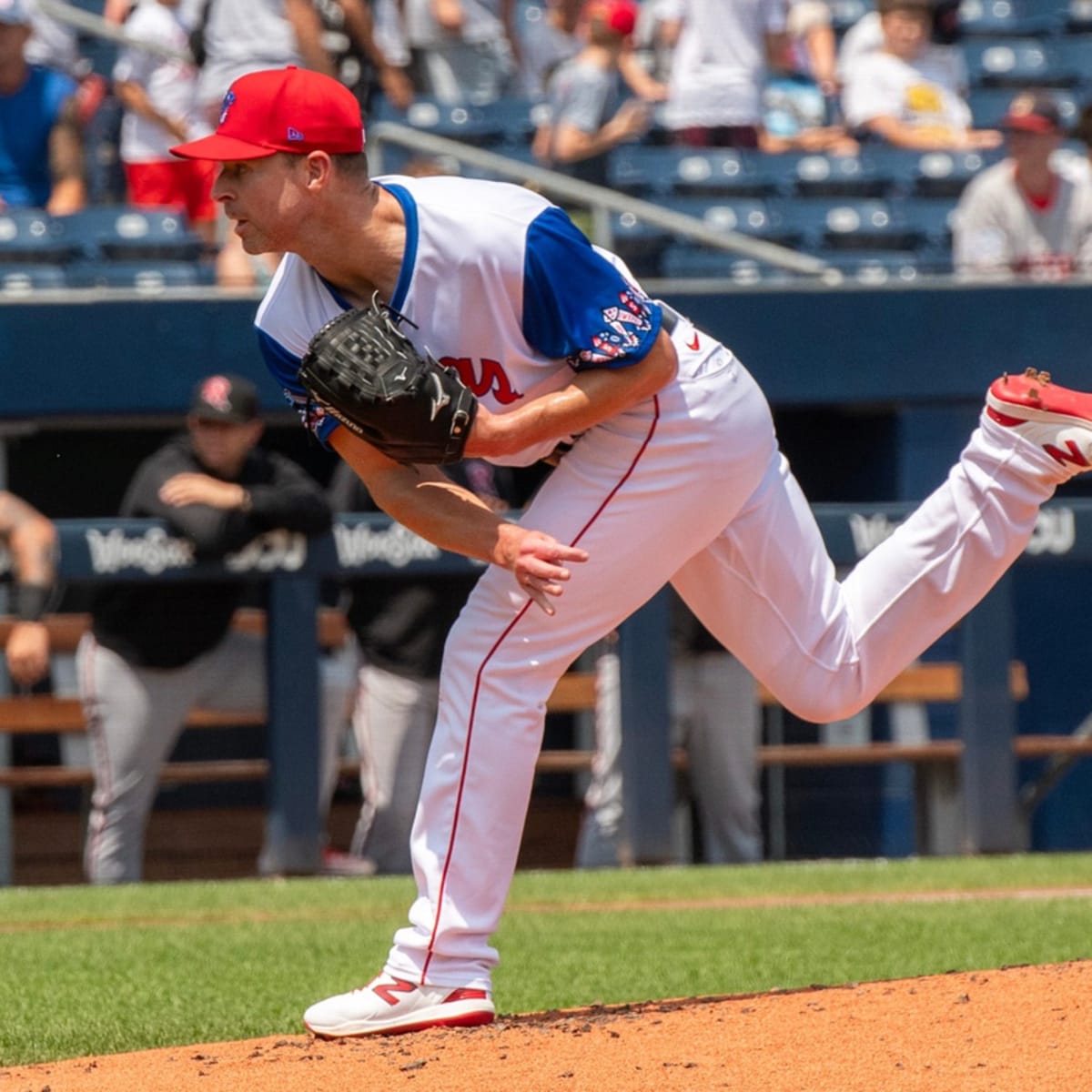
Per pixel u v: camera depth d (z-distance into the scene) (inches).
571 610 462.3
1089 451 489.7
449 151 1221.7
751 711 1094.4
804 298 1173.7
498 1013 546.6
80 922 849.5
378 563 1042.1
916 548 504.1
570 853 1197.1
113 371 1143.0
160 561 1024.9
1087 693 1210.0
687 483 463.2
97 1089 396.2
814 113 1508.4
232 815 1171.3
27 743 1107.9
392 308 447.5
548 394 458.9
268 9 1230.9
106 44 1364.4
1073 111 1563.7
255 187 434.6
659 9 1481.3
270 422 1202.6
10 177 1253.7
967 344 1185.4
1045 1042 385.7
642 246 1280.8
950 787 1134.4
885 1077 369.4
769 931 743.1
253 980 635.5
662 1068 382.3
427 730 1061.8
